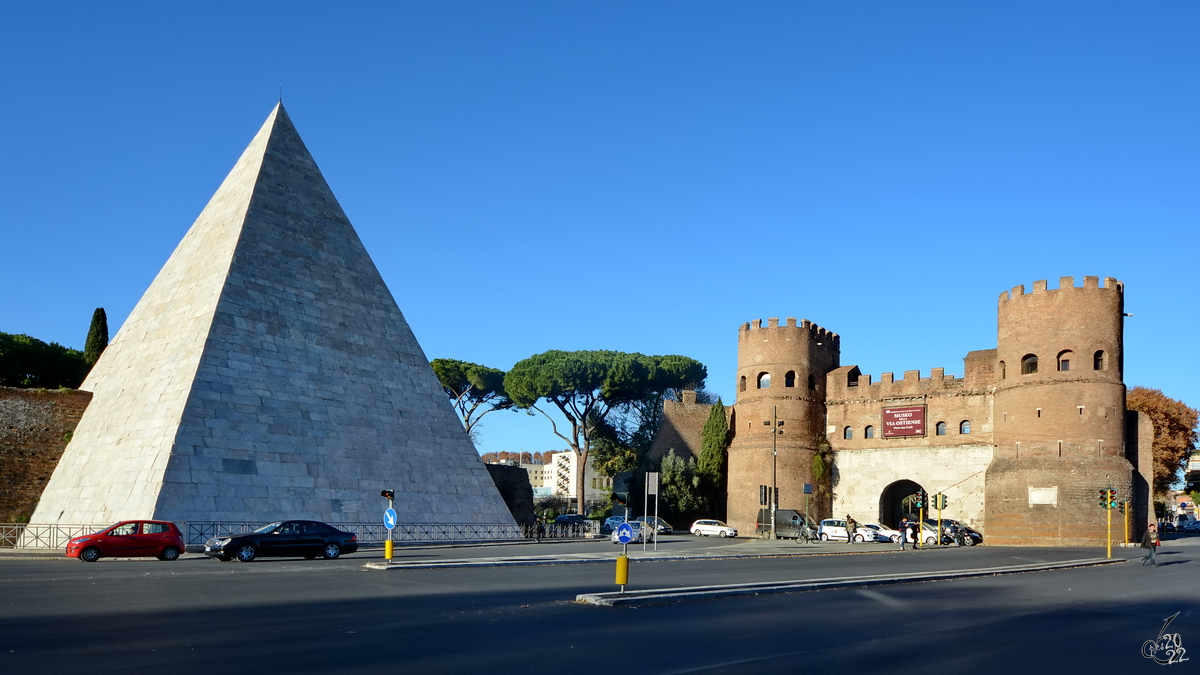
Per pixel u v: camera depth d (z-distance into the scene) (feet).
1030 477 207.00
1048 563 122.83
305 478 138.31
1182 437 286.25
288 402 140.67
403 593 71.36
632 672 42.06
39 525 132.46
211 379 132.46
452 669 41.68
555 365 289.74
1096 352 207.31
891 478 241.76
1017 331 216.95
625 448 296.71
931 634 55.31
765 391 254.47
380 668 41.45
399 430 154.51
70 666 40.34
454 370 301.43
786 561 122.42
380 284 164.14
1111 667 46.32
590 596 66.49
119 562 104.99
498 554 123.65
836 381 256.73
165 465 123.65
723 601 70.23
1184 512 437.99
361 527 142.51
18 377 203.72
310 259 153.99
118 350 159.63
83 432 152.05
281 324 144.87
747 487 251.80
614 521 199.31
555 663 43.73
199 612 58.03
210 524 124.98
